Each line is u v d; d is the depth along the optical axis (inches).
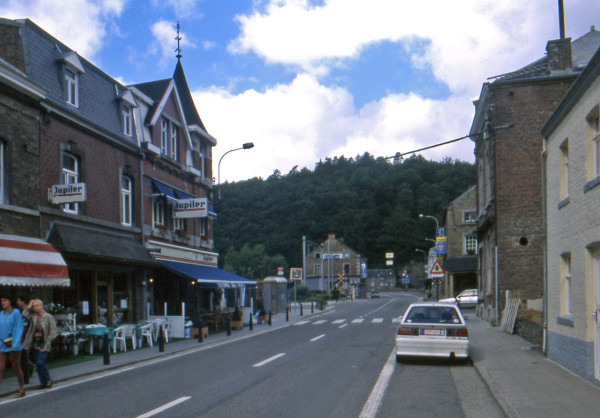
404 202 4670.3
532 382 414.9
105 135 819.4
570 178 473.1
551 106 924.6
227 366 540.1
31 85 644.7
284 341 810.2
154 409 339.6
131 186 919.0
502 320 888.9
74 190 679.7
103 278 808.9
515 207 928.3
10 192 613.0
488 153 1023.6
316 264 4178.2
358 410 333.7
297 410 332.5
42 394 410.3
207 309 1229.7
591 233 407.5
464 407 347.3
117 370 539.8
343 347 708.7
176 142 1113.4
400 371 499.8
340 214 4495.6
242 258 3531.0
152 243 955.3
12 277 539.5
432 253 2842.0
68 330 627.8
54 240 674.2
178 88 1334.9
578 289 444.5
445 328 529.7
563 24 935.0
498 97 944.3
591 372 414.0
